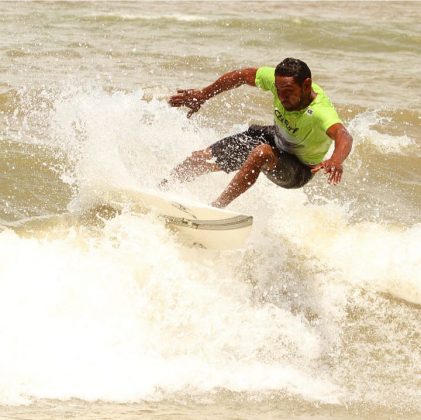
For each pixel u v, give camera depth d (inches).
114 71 1646.2
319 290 809.5
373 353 740.7
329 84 1716.3
